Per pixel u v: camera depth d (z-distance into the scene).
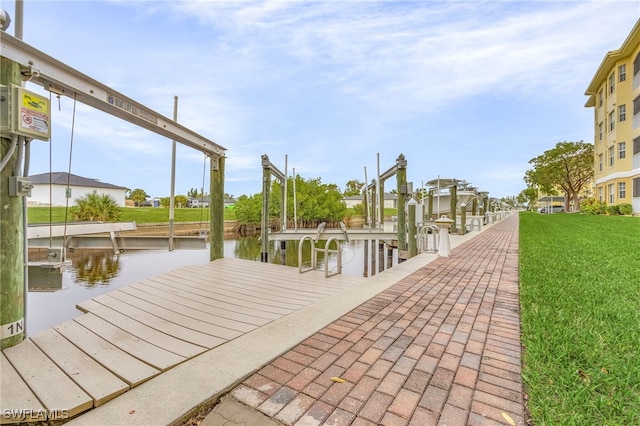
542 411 1.54
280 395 1.70
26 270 2.38
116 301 3.44
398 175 7.53
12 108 2.09
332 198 23.58
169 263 11.09
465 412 1.55
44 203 24.81
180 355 2.14
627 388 1.74
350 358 2.11
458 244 8.77
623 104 18.20
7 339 2.22
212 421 1.52
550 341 2.30
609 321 2.68
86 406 1.58
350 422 1.48
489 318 2.89
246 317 2.93
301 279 4.52
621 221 13.59
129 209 27.41
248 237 23.22
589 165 30.27
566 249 6.88
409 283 4.27
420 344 2.33
